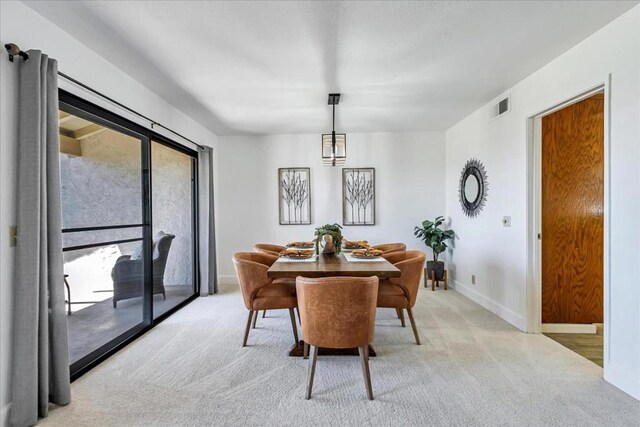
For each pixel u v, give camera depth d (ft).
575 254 10.50
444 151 17.38
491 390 7.06
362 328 6.80
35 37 6.54
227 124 15.47
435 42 7.92
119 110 9.26
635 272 6.67
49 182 6.33
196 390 7.14
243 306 13.41
